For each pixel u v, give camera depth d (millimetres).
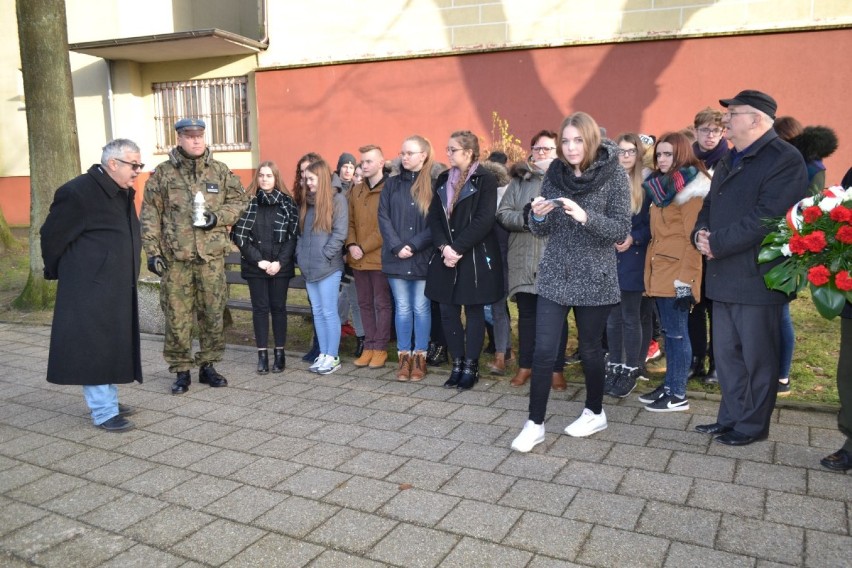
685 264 4129
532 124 10766
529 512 3145
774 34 9289
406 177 5133
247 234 5336
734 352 3816
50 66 7727
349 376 5410
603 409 4465
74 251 4211
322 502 3303
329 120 12203
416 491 3389
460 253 4695
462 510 3182
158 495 3430
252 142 13258
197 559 2838
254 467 3734
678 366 4316
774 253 3381
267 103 12656
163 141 14148
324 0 11875
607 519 3059
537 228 3832
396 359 5883
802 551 2764
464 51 10969
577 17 10266
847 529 2924
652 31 9883
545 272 3809
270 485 3506
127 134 13977
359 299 5609
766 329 3668
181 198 4848
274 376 5457
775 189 3488
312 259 5348
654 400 4520
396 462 3742
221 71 13258
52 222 4133
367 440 4074
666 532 2936
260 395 4992
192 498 3387
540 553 2803
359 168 5746
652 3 9844
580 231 3717
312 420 4441
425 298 5191
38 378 5535
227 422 4449
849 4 8898
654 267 4281
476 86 11031
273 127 12672
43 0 7613
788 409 4348
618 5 10016
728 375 3855
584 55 10297
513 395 4844
